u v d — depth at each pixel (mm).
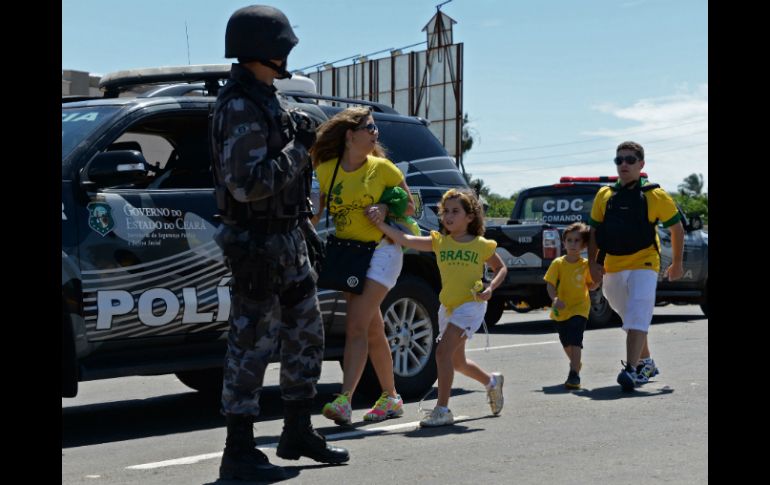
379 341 6422
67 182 5727
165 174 6578
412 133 8023
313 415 6797
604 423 6082
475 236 6371
